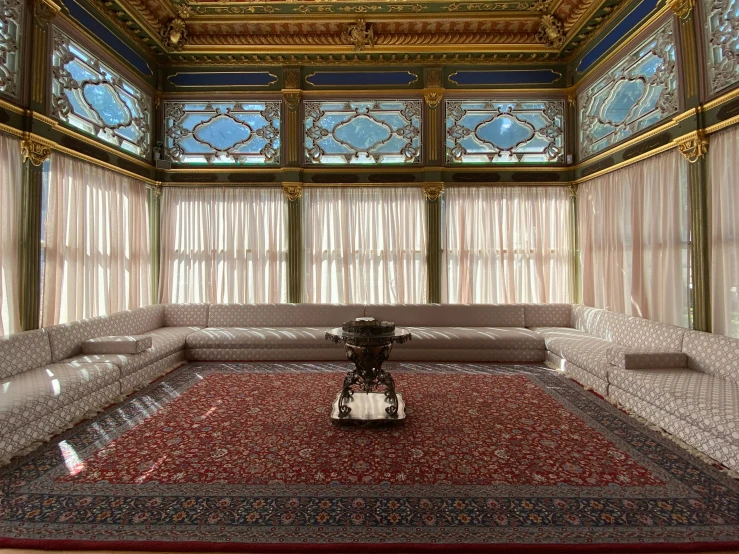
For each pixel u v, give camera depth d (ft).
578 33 18.07
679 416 9.57
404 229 20.06
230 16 18.02
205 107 20.29
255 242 20.01
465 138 20.24
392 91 20.01
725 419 8.34
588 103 18.53
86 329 13.98
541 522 6.82
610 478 8.09
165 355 15.76
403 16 18.06
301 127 20.11
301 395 12.97
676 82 13.08
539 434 10.07
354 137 20.20
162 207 19.98
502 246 19.86
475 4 17.40
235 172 19.95
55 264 13.52
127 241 17.66
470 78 20.15
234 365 16.71
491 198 20.01
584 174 18.80
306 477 8.18
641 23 14.65
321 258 20.13
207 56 19.80
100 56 15.89
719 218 11.64
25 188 12.51
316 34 19.21
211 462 8.76
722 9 11.54
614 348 12.76
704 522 6.79
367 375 11.12
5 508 7.19
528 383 14.16
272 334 17.53
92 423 10.78
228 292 19.93
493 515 7.00
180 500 7.44
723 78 11.53
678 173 13.11
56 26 13.73
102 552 6.24
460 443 9.62
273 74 20.16
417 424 10.71
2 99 11.78
